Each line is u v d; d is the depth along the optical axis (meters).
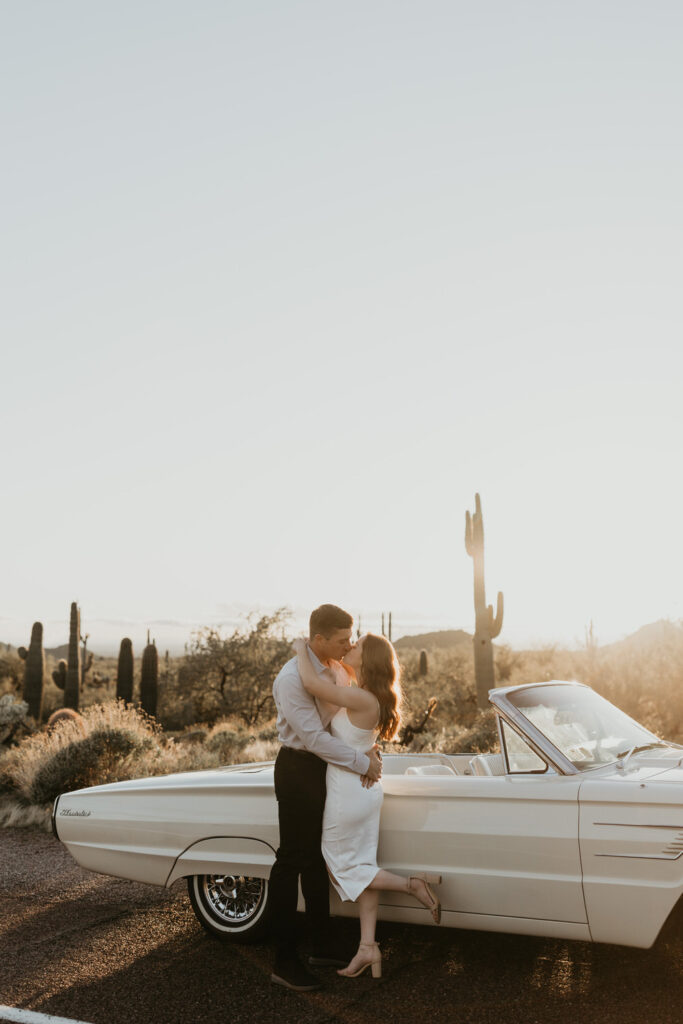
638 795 4.30
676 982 4.55
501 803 4.59
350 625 4.98
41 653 31.38
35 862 8.12
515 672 26.19
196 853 5.41
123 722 15.19
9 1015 4.53
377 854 4.89
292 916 4.83
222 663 39.09
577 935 4.39
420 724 14.95
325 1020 4.34
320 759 4.89
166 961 5.25
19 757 13.15
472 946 5.28
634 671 16.41
